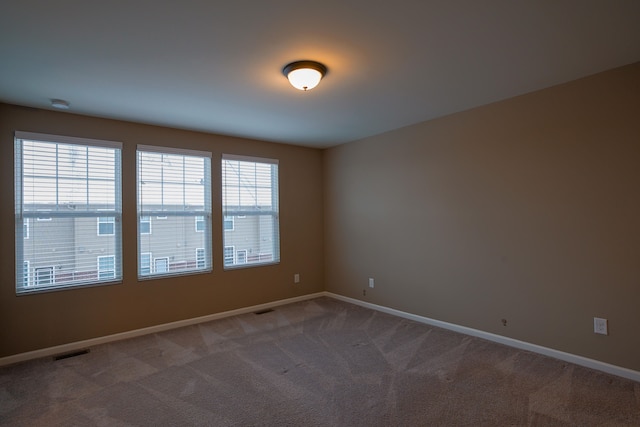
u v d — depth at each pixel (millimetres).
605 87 2643
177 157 4070
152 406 2303
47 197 3275
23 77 2562
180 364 2945
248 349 3260
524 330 3139
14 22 1851
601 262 2686
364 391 2461
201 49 2203
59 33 1977
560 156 2891
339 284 5156
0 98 2967
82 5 1709
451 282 3715
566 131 2852
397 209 4285
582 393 2375
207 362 2980
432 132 3867
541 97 2994
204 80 2682
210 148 4320
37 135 3199
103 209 3561
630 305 2553
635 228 2525
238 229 4555
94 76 2568
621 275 2590
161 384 2598
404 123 4023
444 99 3225
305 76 2424
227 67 2467
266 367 2867
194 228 4172
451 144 3686
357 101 3227
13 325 3082
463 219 3598
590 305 2742
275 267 4867
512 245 3209
